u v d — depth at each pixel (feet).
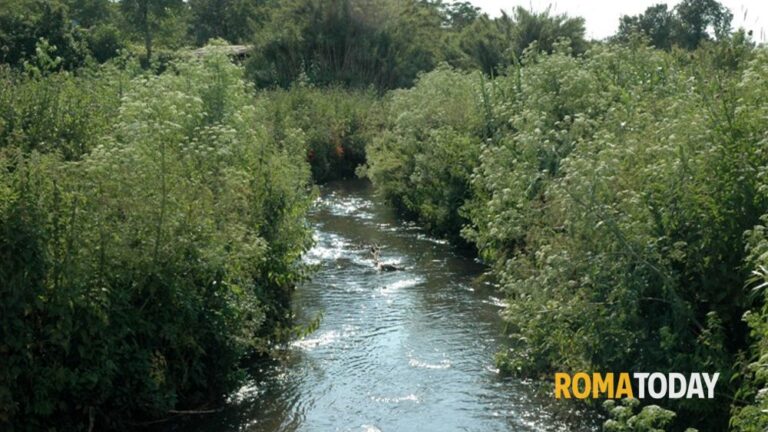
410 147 67.21
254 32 164.76
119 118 37.96
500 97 55.42
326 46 144.97
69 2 186.50
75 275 24.99
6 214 24.09
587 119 37.86
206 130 36.58
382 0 151.23
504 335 38.24
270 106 94.73
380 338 38.34
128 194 27.76
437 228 61.62
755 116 26.02
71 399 25.79
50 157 27.66
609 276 26.16
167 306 28.02
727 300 24.90
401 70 146.20
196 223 29.09
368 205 77.92
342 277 49.70
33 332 24.85
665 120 29.12
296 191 43.42
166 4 194.70
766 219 21.36
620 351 25.25
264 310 36.63
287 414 29.96
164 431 28.25
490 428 28.68
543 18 115.55
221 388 30.94
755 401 20.90
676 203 25.66
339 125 100.94
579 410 29.14
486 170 40.50
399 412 30.12
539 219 33.55
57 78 47.50
